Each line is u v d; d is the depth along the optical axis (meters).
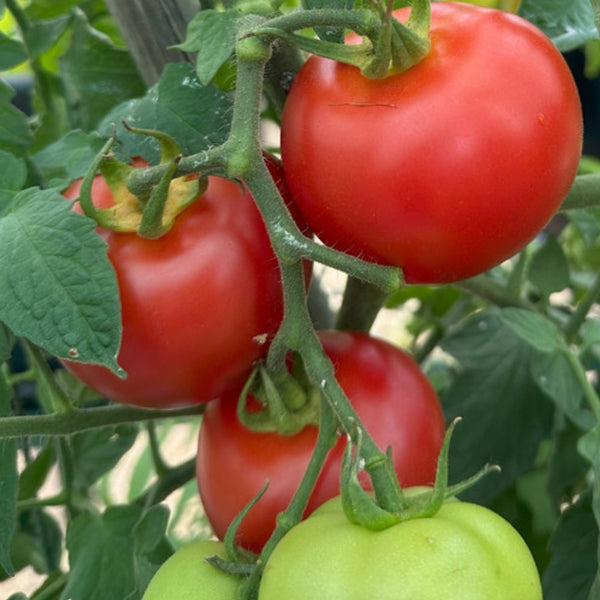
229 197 0.25
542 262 0.38
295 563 0.20
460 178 0.22
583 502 0.33
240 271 0.25
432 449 0.27
